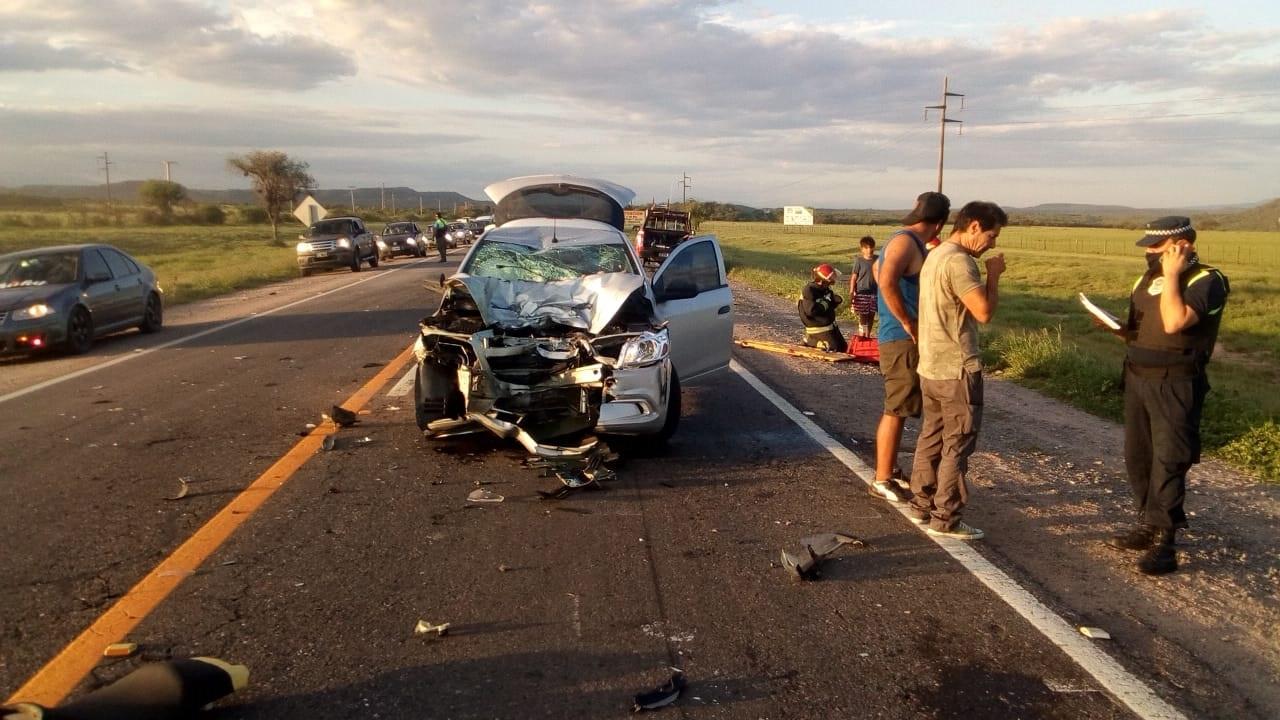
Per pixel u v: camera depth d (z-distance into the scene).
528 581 4.48
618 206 13.00
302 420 7.96
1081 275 40.28
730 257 44.53
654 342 6.74
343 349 12.39
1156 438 4.73
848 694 3.44
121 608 4.07
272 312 17.58
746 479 6.37
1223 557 4.99
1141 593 4.48
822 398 9.47
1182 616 4.22
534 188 12.86
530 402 7.09
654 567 4.70
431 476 6.30
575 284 7.57
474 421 6.90
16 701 3.07
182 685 3.10
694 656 3.73
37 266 12.66
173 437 7.34
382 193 173.12
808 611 4.19
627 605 4.22
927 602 4.31
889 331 5.79
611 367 6.61
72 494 5.78
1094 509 5.82
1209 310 4.57
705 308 8.24
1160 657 3.80
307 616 4.04
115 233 60.34
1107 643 3.91
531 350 6.97
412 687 3.43
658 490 6.09
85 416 8.13
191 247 49.03
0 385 9.83
